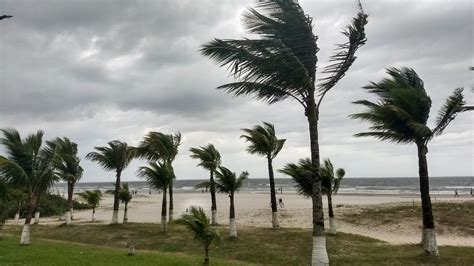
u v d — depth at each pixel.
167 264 17.41
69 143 36.12
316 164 14.09
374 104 20.56
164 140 32.34
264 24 13.88
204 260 18.70
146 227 31.05
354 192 107.06
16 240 25.73
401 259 19.00
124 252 21.17
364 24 14.22
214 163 32.25
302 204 65.19
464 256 19.20
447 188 121.38
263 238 24.88
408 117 18.97
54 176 24.00
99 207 71.19
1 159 22.02
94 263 17.03
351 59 14.44
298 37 13.77
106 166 34.31
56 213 54.62
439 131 19.41
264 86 14.65
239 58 14.11
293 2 13.81
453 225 31.91
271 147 29.52
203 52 14.30
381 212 39.00
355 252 20.81
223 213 51.81
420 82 20.88
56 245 23.50
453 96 18.78
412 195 84.31
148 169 28.78
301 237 24.53
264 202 72.56
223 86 15.14
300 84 13.98
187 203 78.94
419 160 20.06
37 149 23.84
